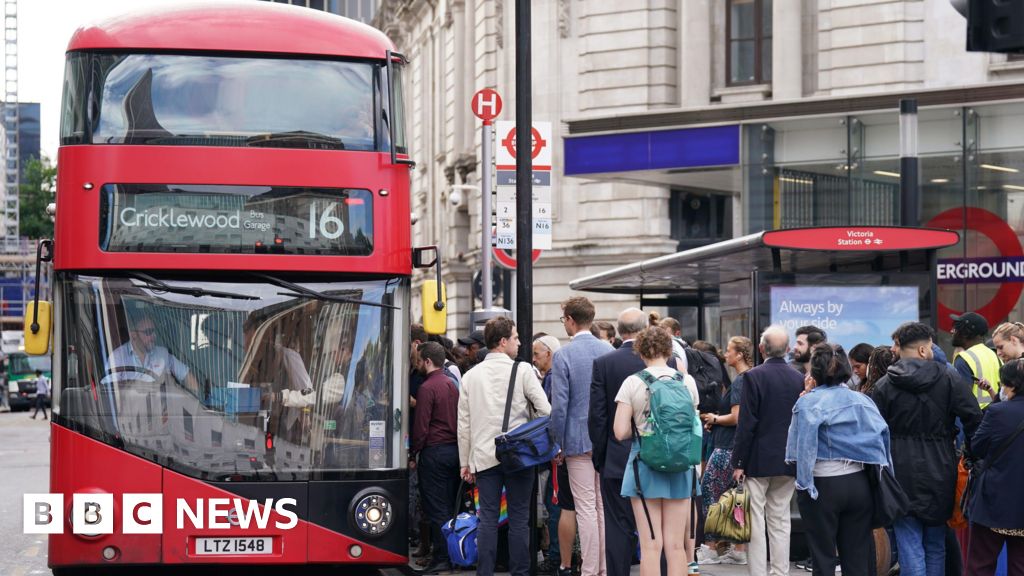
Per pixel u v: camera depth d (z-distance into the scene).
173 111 9.79
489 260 15.60
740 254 13.20
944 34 26.39
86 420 9.54
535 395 10.29
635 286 19.17
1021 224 20.23
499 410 10.19
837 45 27.67
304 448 9.75
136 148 9.69
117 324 9.65
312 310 9.88
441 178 50.62
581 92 33.81
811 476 8.80
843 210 21.80
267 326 9.80
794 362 11.55
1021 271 20.25
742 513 10.09
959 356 10.66
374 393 9.89
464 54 46.59
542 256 34.22
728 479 11.72
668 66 32.66
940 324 21.08
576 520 10.79
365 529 9.71
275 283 9.82
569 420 10.27
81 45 9.84
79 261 9.59
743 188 22.83
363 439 9.84
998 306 20.52
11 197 126.75
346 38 10.10
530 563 10.39
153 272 9.73
